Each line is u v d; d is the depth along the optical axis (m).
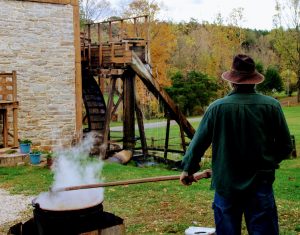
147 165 17.44
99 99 21.17
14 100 16.22
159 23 47.06
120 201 9.41
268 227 3.45
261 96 3.59
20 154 14.73
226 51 59.34
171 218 7.87
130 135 19.31
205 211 8.27
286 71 70.62
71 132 18.64
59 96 18.38
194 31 67.62
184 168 3.70
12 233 4.57
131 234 6.89
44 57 18.06
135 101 19.03
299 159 20.17
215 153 3.59
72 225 4.03
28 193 10.73
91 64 19.67
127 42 17.78
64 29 18.39
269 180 3.51
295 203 9.17
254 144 3.47
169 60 59.25
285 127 3.56
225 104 3.55
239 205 3.53
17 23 17.52
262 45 77.25
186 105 47.44
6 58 17.39
